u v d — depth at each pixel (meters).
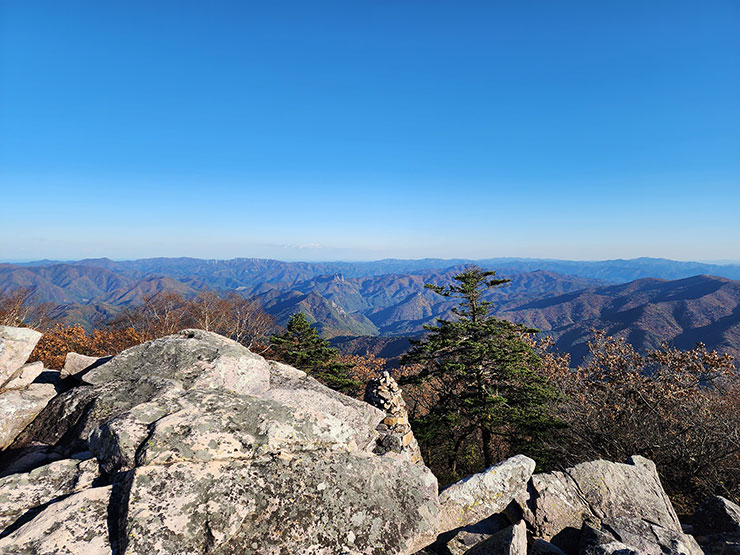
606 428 15.58
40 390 7.25
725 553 6.03
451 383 19.11
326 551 4.18
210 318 40.56
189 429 4.86
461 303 19.69
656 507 7.12
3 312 29.08
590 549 5.33
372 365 40.66
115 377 7.27
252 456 4.86
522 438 17.38
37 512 4.06
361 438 8.56
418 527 4.86
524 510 6.48
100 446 4.88
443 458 20.09
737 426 12.81
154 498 3.92
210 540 3.80
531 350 19.16
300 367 30.69
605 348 18.03
